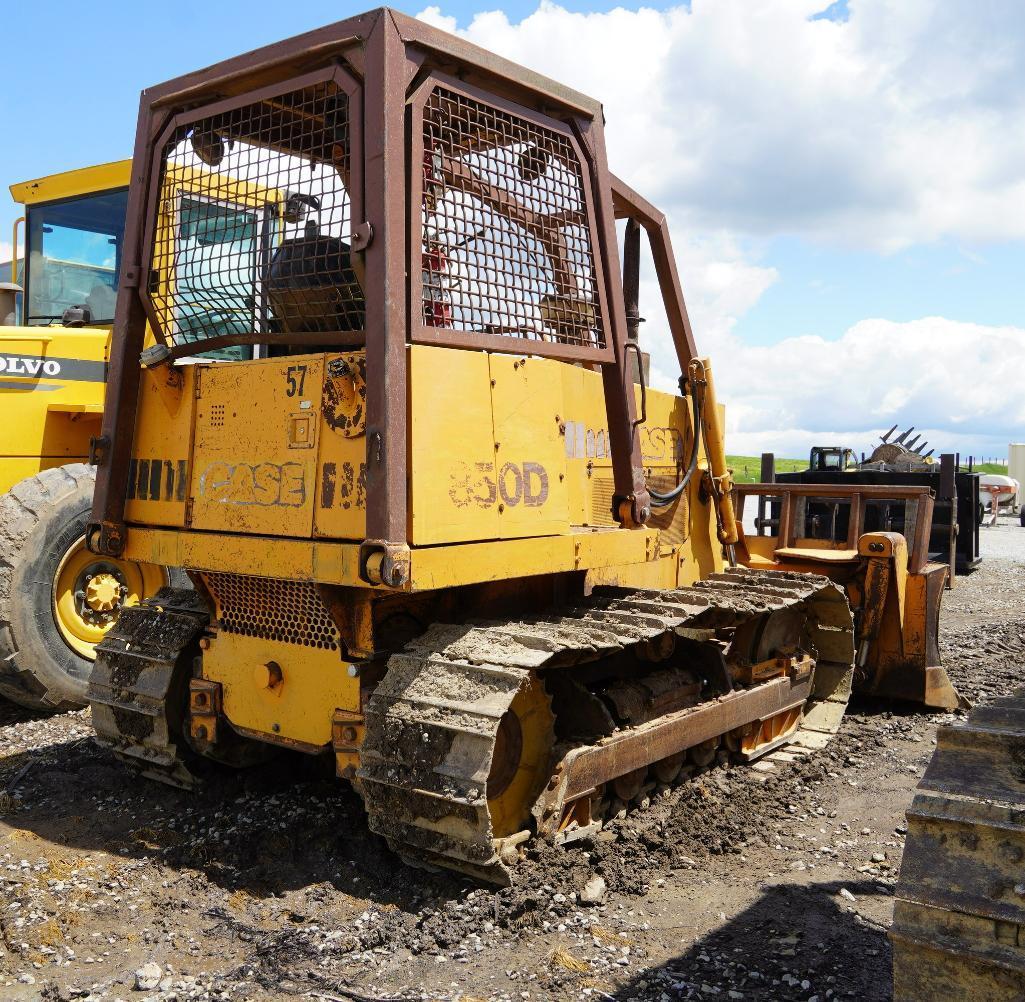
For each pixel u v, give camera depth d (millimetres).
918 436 17125
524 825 4320
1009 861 2455
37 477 6609
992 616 11898
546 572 4414
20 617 6375
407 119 3965
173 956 3580
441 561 3914
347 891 4098
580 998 3295
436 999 3279
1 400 6875
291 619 4543
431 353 3938
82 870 4266
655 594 5168
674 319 6336
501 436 4246
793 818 5121
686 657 5613
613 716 4789
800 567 7344
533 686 4363
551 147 4566
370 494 3789
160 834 4656
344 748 4250
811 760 6098
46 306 7953
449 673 3986
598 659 4723
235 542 4359
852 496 7535
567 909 3883
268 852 4438
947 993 2482
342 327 4371
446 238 4094
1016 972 2373
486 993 3328
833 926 3838
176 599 5410
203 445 4586
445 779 3762
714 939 3725
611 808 4852
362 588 4199
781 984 3381
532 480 4402
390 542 3734
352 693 4301
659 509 6109
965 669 8648
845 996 3293
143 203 4711
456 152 4172
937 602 7344
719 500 6750
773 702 6027
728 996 3305
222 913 3893
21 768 5656
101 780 5418
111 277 7617
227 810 4945
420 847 3918
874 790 5570
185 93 4500
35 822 4855
